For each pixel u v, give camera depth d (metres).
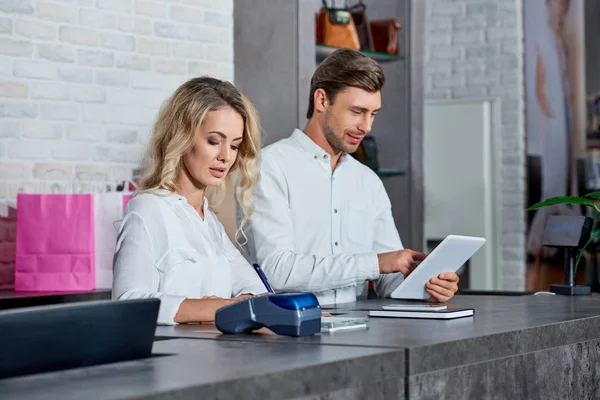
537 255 8.42
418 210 6.45
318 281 3.66
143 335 2.07
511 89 8.47
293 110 5.59
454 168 8.70
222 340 2.40
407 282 3.43
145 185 3.23
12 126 4.78
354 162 4.16
